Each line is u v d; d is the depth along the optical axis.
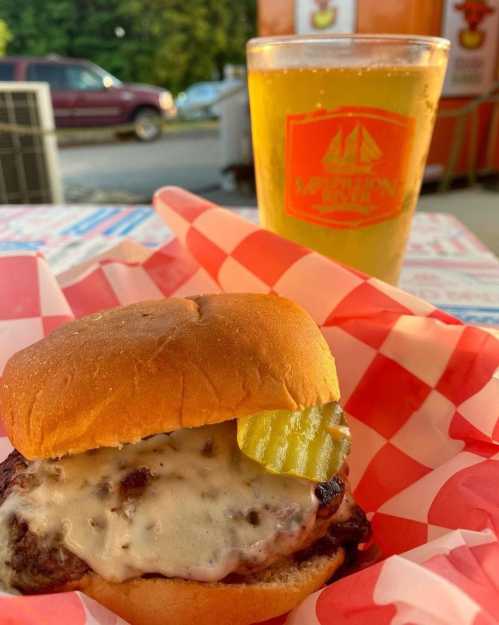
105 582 0.14
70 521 0.14
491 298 0.27
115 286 0.24
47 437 0.14
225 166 1.06
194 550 0.13
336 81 0.20
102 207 0.43
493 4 0.82
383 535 0.17
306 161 0.22
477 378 0.17
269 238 0.21
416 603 0.11
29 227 0.38
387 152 0.21
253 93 0.23
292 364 0.14
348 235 0.22
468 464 0.16
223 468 0.14
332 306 0.20
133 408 0.13
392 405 0.18
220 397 0.14
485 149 0.93
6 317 0.20
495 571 0.12
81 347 0.14
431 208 0.76
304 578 0.14
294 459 0.14
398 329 0.19
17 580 0.14
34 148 0.68
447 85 0.84
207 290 0.24
